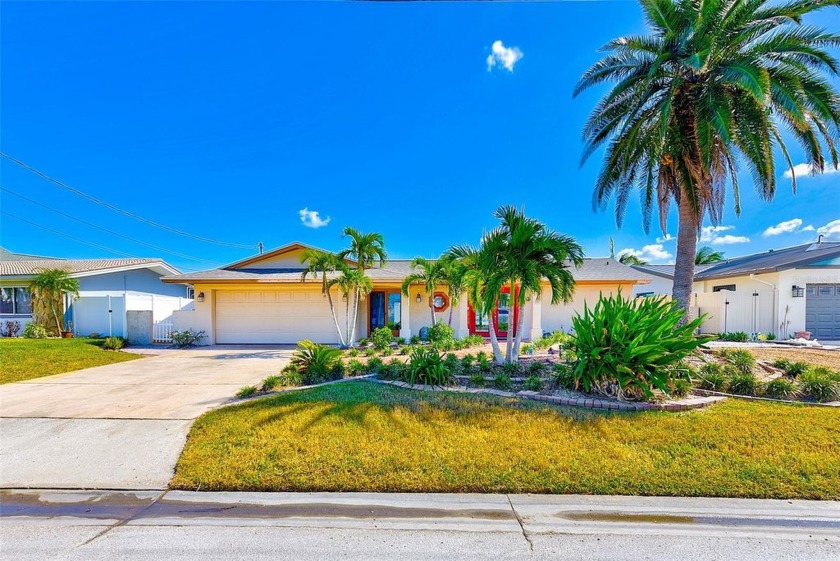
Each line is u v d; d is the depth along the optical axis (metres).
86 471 3.96
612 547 2.76
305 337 15.98
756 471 3.79
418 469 3.86
